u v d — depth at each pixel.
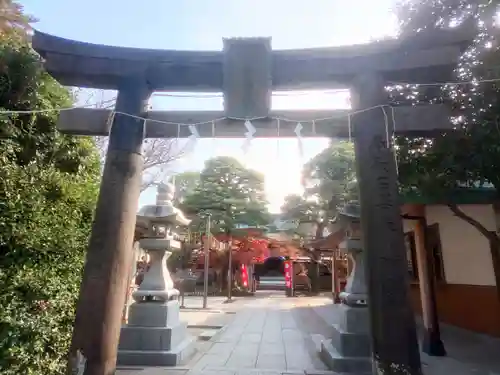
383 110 3.66
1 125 4.58
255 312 15.05
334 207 21.53
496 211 7.25
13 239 4.33
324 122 3.94
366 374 5.72
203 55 3.98
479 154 4.64
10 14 6.10
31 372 4.29
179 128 3.91
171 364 6.29
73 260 5.07
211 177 26.19
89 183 5.99
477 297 8.34
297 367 6.21
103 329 3.22
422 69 3.76
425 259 7.17
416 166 5.76
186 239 23.83
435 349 6.65
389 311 3.18
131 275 10.01
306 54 3.92
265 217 27.31
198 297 23.95
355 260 6.88
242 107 3.81
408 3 5.88
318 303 19.22
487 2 4.61
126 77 3.91
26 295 4.29
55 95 5.57
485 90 4.50
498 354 6.62
